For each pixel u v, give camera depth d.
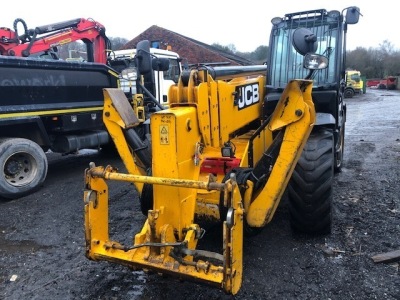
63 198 5.25
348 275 3.06
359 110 18.08
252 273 3.10
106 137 7.07
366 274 3.06
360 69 51.03
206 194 3.03
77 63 6.27
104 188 2.79
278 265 3.21
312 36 3.05
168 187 2.59
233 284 2.32
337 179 5.62
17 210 4.83
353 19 4.43
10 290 3.02
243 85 3.65
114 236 3.91
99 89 6.84
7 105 5.29
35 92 5.66
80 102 6.46
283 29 4.63
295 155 2.91
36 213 4.70
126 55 9.55
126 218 4.38
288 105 2.90
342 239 3.64
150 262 2.53
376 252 3.40
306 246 3.52
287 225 3.94
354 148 8.15
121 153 3.38
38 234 4.07
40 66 5.66
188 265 2.45
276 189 2.96
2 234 4.10
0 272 3.30
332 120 3.70
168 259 2.54
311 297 2.79
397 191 5.03
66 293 2.95
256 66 4.79
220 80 3.44
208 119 2.95
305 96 2.92
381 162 6.73
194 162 2.78
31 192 5.50
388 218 4.12
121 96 3.44
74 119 6.35
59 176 6.50
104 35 8.59
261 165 3.05
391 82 40.38
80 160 7.79
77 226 4.25
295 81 2.85
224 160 3.30
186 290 2.90
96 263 3.38
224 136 3.26
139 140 3.44
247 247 3.52
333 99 4.13
